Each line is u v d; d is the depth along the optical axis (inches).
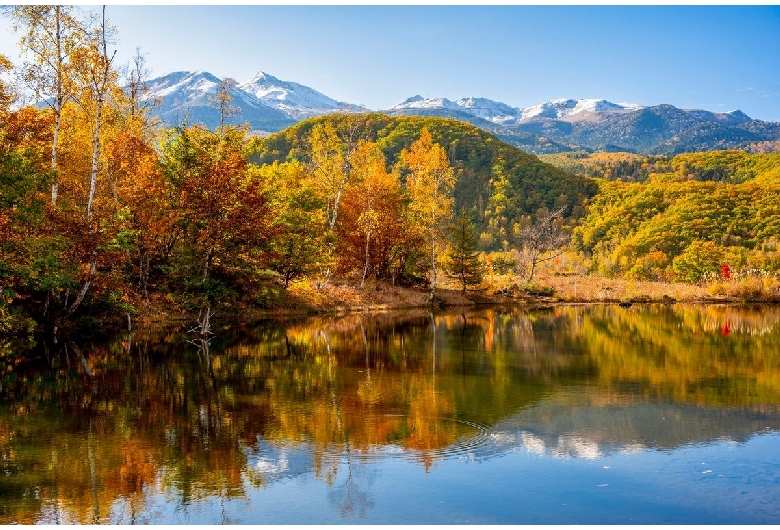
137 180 1248.8
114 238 1136.8
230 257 1208.8
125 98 1344.7
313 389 738.8
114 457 496.1
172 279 1296.8
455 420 606.2
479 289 2363.4
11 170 957.8
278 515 395.5
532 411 643.5
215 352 1010.1
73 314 1160.8
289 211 1744.6
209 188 1175.6
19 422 589.9
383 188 2128.4
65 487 438.3
